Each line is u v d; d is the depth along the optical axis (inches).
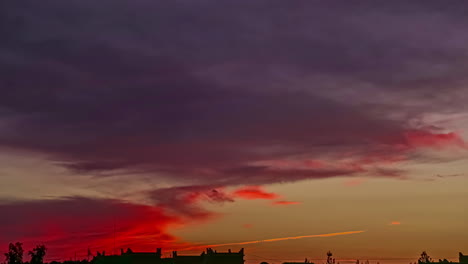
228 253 4586.6
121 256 4478.3
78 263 4972.9
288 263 4680.1
